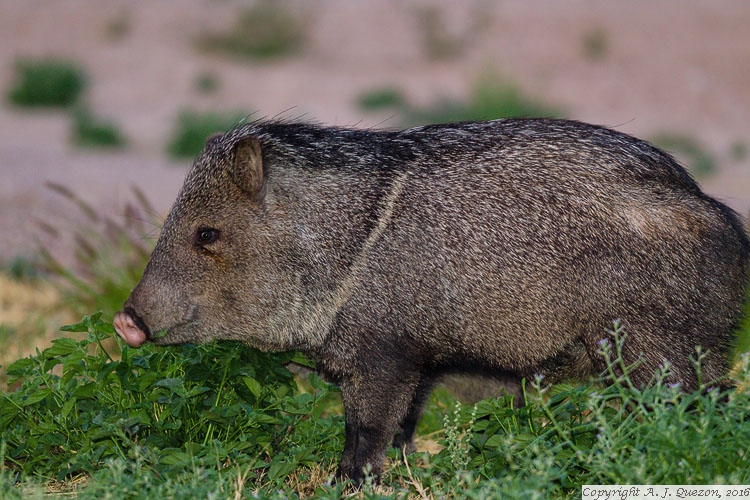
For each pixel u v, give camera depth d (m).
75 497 12.23
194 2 78.75
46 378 13.34
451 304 12.89
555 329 12.92
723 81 65.81
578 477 11.91
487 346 13.05
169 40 73.62
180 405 12.83
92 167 40.94
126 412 13.27
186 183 13.31
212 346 13.55
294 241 12.99
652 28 72.75
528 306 12.88
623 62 68.75
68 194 22.28
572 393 12.06
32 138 50.41
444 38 73.75
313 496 12.45
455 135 13.40
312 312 13.02
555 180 12.97
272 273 13.02
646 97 63.41
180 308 12.90
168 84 65.56
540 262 12.82
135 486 11.34
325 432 14.10
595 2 77.62
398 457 13.36
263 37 73.25
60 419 13.08
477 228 12.89
